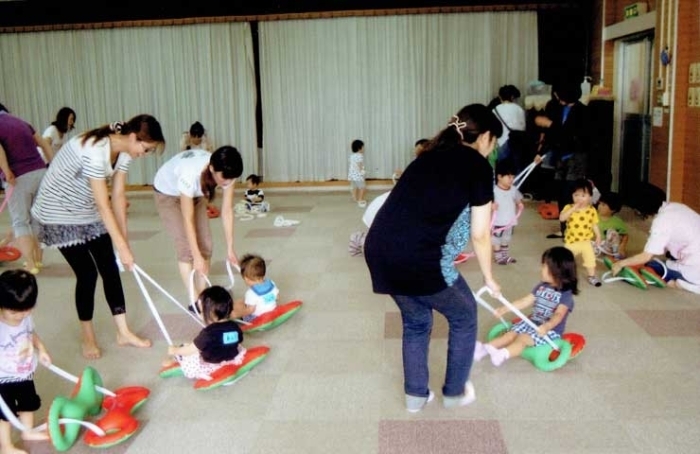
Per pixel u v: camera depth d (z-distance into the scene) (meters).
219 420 2.82
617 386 3.00
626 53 7.23
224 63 9.03
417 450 2.54
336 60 8.91
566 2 8.33
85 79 9.24
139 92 9.22
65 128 6.33
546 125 6.77
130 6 8.91
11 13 9.08
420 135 8.96
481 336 3.62
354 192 8.18
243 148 9.27
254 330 3.74
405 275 2.50
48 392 3.15
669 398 2.88
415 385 2.77
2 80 9.35
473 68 8.68
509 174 4.87
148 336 3.80
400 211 2.49
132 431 2.65
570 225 4.48
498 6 8.44
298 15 8.77
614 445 2.53
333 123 9.10
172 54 9.06
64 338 3.81
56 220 3.24
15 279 2.49
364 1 8.66
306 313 4.10
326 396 3.00
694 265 4.23
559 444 2.55
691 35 5.53
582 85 7.58
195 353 3.10
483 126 2.54
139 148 3.17
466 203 2.48
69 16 9.02
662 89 6.00
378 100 8.95
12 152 4.71
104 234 3.41
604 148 6.96
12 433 2.79
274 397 3.00
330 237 6.21
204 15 8.88
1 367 2.54
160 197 3.83
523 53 8.55
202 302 3.19
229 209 3.77
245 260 3.88
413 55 8.76
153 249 5.95
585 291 4.32
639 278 4.27
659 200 4.44
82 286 3.39
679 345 3.43
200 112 9.21
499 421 2.72
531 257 5.23
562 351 3.14
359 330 3.79
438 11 8.59
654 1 6.29
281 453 2.55
